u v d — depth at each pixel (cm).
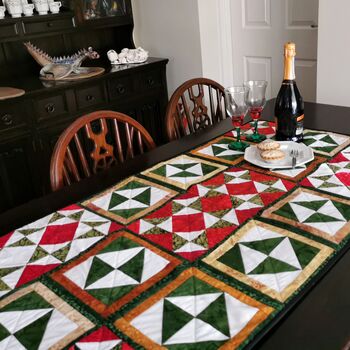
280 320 66
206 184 111
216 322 67
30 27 234
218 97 178
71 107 241
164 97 296
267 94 285
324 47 214
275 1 258
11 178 226
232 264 80
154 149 137
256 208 97
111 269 81
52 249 89
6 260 87
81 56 254
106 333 67
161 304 72
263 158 116
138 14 301
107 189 113
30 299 75
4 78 251
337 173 110
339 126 141
